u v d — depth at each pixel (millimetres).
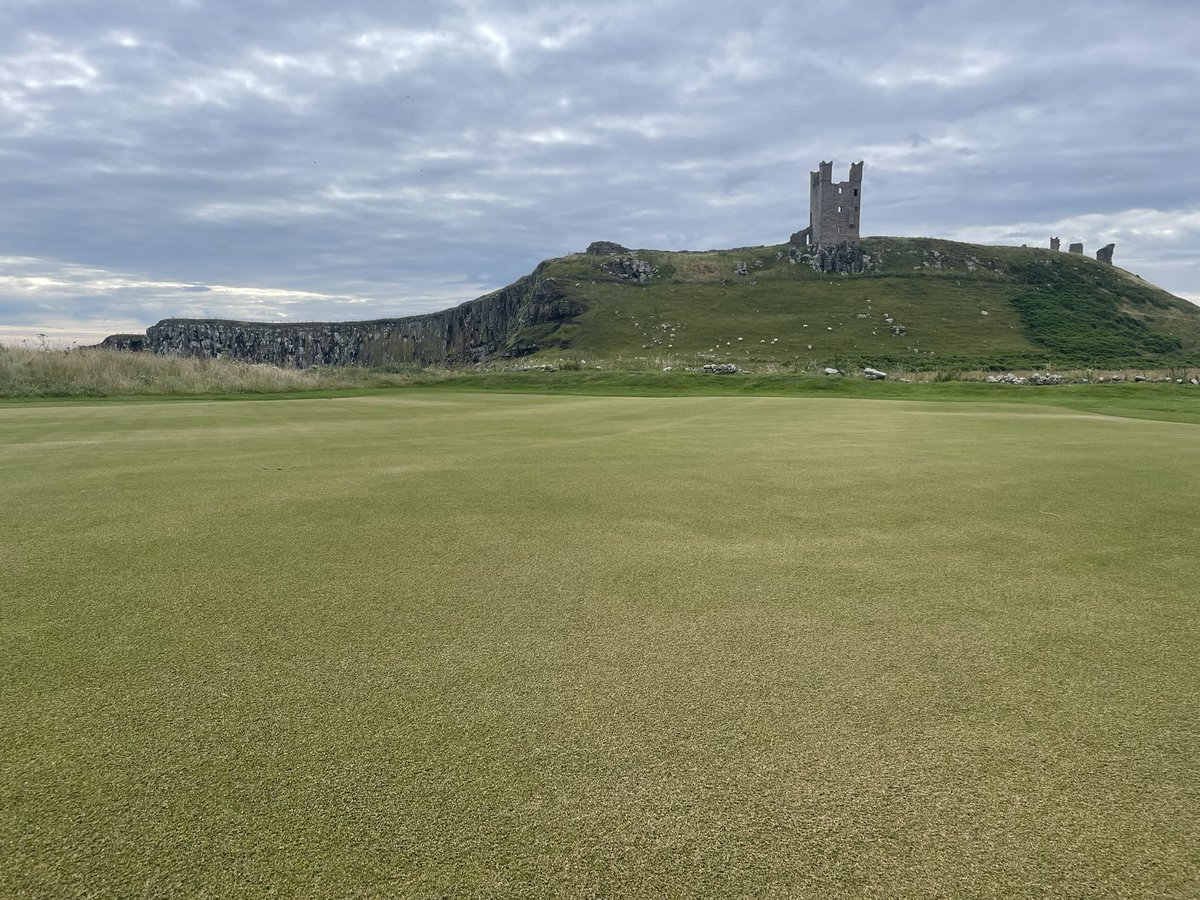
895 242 150500
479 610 4227
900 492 7770
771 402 24922
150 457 10680
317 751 2740
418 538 5859
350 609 4246
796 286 135125
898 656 3590
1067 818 2354
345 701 3131
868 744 2785
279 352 174375
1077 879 2088
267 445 12211
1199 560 5234
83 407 22812
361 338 176625
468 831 2285
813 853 2191
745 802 2430
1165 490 7855
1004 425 15578
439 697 3164
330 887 2049
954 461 10047
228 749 2758
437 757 2693
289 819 2344
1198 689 3248
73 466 9758
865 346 104875
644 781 2543
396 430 14898
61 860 2166
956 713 3027
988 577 4828
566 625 3996
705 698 3150
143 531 6105
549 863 2146
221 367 38375
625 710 3047
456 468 9539
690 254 158125
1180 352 105438
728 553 5406
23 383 31266
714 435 13664
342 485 8266
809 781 2545
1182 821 2340
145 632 3906
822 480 8539
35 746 2781
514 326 152500
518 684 3285
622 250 171875
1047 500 7332
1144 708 3076
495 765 2643
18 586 4672
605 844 2229
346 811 2383
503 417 18359
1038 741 2814
